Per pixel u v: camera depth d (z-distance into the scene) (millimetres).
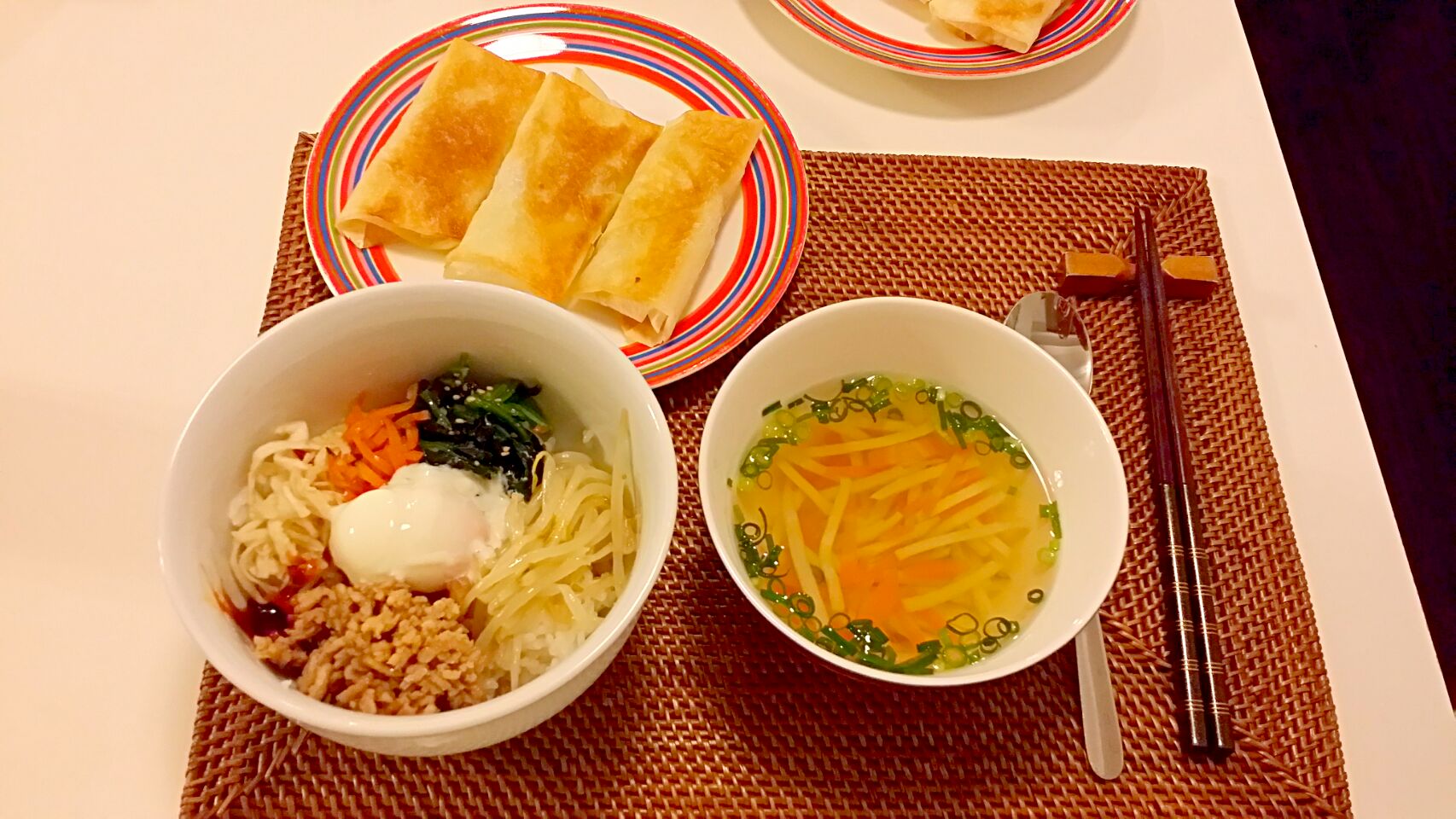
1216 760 448
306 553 403
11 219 534
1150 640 467
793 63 606
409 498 406
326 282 508
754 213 545
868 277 542
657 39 583
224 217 543
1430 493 679
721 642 457
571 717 442
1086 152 590
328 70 585
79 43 583
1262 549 488
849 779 439
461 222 532
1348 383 542
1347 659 483
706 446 412
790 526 450
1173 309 541
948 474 464
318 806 422
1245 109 610
